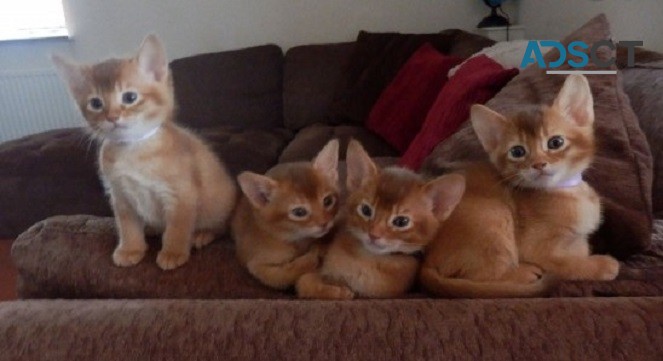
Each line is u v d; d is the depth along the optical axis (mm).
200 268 902
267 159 2307
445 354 611
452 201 852
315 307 690
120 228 961
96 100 997
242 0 3229
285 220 908
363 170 898
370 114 2447
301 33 3281
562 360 601
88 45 3330
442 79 2080
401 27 3203
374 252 862
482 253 828
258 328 649
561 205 863
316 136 2467
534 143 875
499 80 1379
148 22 3285
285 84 3023
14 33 3297
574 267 828
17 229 2273
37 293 909
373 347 622
